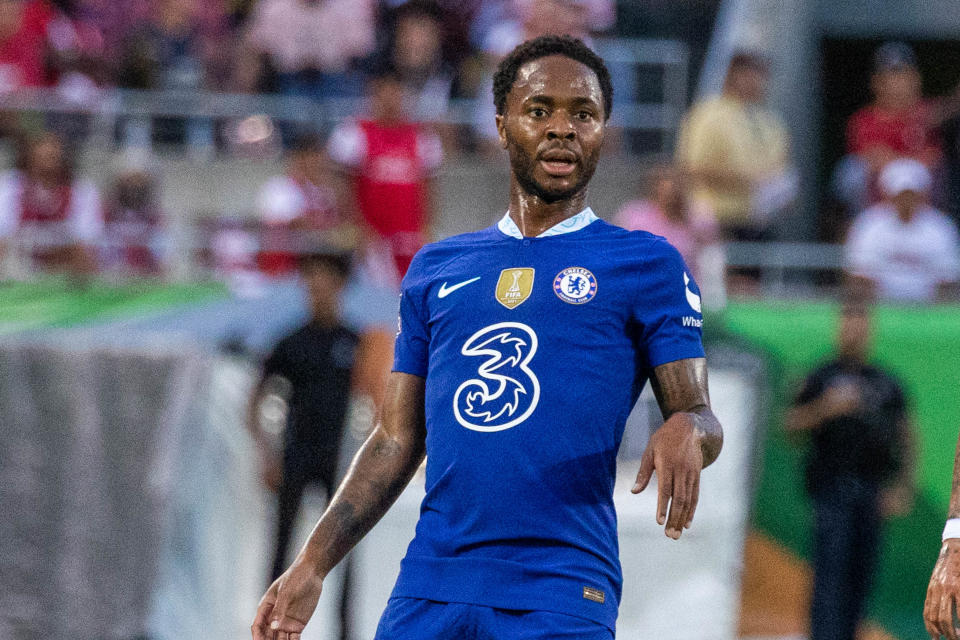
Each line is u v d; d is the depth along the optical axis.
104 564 27.38
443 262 11.16
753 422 30.31
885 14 47.28
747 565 30.06
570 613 10.08
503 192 36.81
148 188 35.00
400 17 37.81
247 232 35.31
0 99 37.56
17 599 27.25
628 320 10.57
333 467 26.19
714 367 30.28
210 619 27.62
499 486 10.31
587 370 10.40
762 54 41.19
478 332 10.64
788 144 41.44
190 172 37.59
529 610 10.10
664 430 9.84
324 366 26.12
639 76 37.97
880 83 38.34
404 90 36.94
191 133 38.12
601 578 10.34
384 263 32.50
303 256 27.97
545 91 10.91
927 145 38.97
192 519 27.77
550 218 11.02
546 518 10.27
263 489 27.92
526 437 10.32
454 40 38.12
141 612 27.25
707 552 28.33
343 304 29.89
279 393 26.27
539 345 10.46
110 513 27.47
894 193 34.28
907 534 30.75
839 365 26.41
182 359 27.67
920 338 31.42
